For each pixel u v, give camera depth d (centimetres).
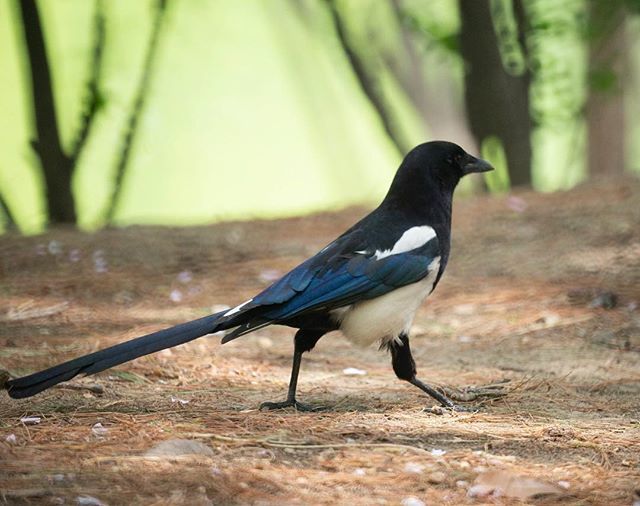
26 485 642
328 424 806
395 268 876
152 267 1459
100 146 3319
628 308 1241
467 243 1514
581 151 3266
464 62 2208
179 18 3547
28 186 3656
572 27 2272
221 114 4200
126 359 802
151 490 639
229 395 920
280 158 4300
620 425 832
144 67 2342
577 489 674
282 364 1053
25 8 2011
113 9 2705
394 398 923
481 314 1247
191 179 4212
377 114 2817
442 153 931
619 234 1493
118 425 788
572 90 2342
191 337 819
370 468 703
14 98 3772
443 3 2581
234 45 4081
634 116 3475
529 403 909
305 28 3447
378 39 3005
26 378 785
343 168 3988
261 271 1430
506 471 702
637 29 2945
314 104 3906
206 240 1611
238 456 717
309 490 658
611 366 1043
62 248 1565
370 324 881
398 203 919
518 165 2231
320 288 855
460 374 1020
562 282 1342
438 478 686
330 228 1683
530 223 1583
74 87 3058
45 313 1228
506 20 2308
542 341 1139
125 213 4166
